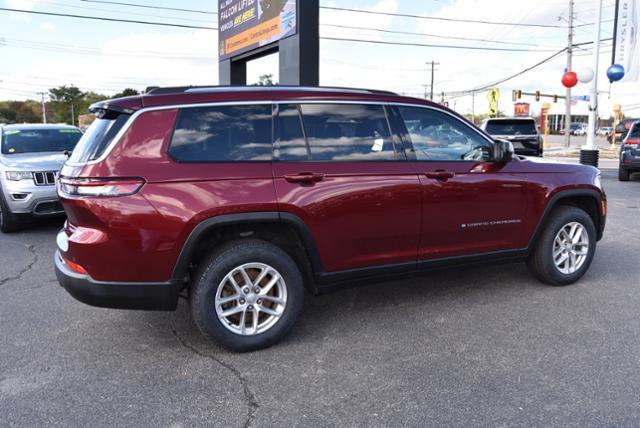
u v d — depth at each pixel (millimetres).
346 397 3027
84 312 4465
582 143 54125
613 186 13078
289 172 3613
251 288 3602
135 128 3367
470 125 4422
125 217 3250
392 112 4105
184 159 3418
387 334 3930
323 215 3697
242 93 3686
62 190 3490
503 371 3305
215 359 3549
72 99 112312
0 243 7129
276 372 3348
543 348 3631
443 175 4133
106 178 3240
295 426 2746
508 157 4301
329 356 3570
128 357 3590
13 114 107562
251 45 15477
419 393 3057
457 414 2826
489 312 4340
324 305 4586
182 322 4230
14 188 7395
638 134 13641
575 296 4707
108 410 2910
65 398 3041
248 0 15344
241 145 3586
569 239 4930
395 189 3936
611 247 6574
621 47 17812
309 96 3840
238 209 3438
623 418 2760
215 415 2855
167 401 3004
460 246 4355
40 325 4176
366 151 3945
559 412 2826
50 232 7895
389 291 4930
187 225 3340
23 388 3162
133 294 3365
